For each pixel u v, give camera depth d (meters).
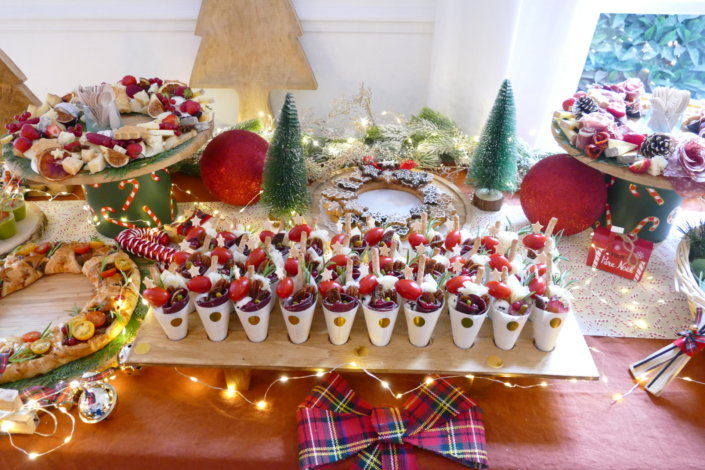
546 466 1.12
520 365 1.19
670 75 2.25
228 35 2.07
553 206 1.63
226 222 1.40
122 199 1.66
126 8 2.05
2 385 1.20
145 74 2.25
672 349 1.24
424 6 2.07
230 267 1.27
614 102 1.65
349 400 1.22
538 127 2.15
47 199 2.00
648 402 1.25
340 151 2.05
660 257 1.69
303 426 1.16
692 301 1.30
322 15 2.09
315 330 1.28
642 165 1.42
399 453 1.14
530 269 1.23
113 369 1.28
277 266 1.24
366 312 1.17
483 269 1.14
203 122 1.67
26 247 1.58
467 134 2.23
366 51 2.21
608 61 2.27
